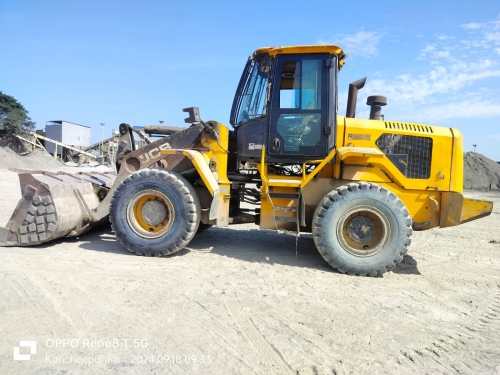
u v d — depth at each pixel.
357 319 3.57
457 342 3.21
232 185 6.13
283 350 2.95
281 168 5.71
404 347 3.08
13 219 5.45
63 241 6.00
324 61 5.33
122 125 6.19
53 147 45.84
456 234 8.33
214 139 5.54
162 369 2.63
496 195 22.02
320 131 5.31
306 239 7.08
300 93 5.36
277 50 5.35
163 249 5.26
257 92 5.61
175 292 4.02
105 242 6.04
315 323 3.44
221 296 3.97
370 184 5.00
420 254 6.35
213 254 5.68
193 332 3.17
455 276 5.13
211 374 2.61
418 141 5.44
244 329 3.26
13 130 41.28
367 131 5.41
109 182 6.68
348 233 5.06
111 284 4.16
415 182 5.39
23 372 2.53
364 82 5.87
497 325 3.58
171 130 6.41
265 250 6.09
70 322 3.24
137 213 5.43
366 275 4.94
